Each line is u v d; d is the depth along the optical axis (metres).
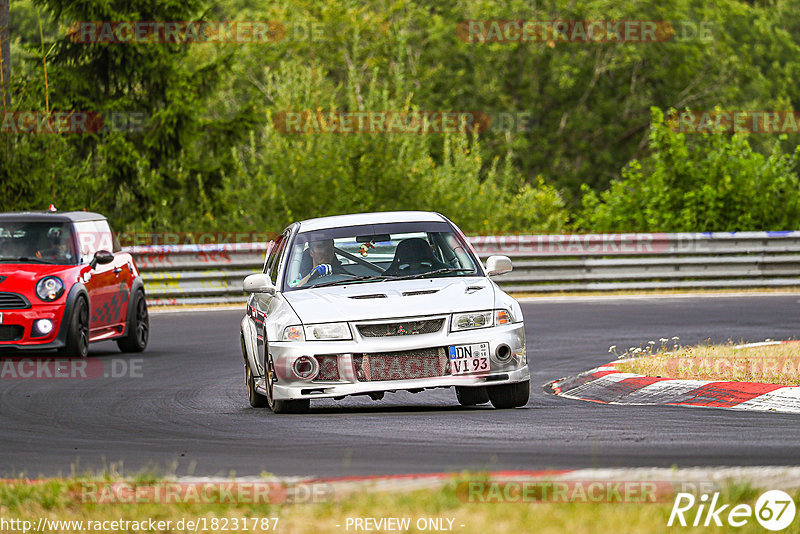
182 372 41.34
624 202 88.06
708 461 21.06
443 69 171.62
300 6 164.75
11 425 29.78
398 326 28.83
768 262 72.06
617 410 28.94
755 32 193.62
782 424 25.45
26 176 73.56
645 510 16.14
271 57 158.25
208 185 103.62
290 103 96.62
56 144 75.69
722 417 26.94
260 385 31.88
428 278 30.95
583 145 173.62
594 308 61.34
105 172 97.25
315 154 93.75
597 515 15.95
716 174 85.25
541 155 171.88
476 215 100.38
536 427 25.94
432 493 17.50
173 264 68.19
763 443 22.88
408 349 28.58
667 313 58.06
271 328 29.48
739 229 83.88
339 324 28.78
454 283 30.33
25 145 73.62
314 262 31.50
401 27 164.38
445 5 180.12
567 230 103.12
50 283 44.09
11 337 43.66
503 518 15.98
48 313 43.66
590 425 26.11
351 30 162.00
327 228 32.66
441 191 98.19
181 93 104.06
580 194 173.75
